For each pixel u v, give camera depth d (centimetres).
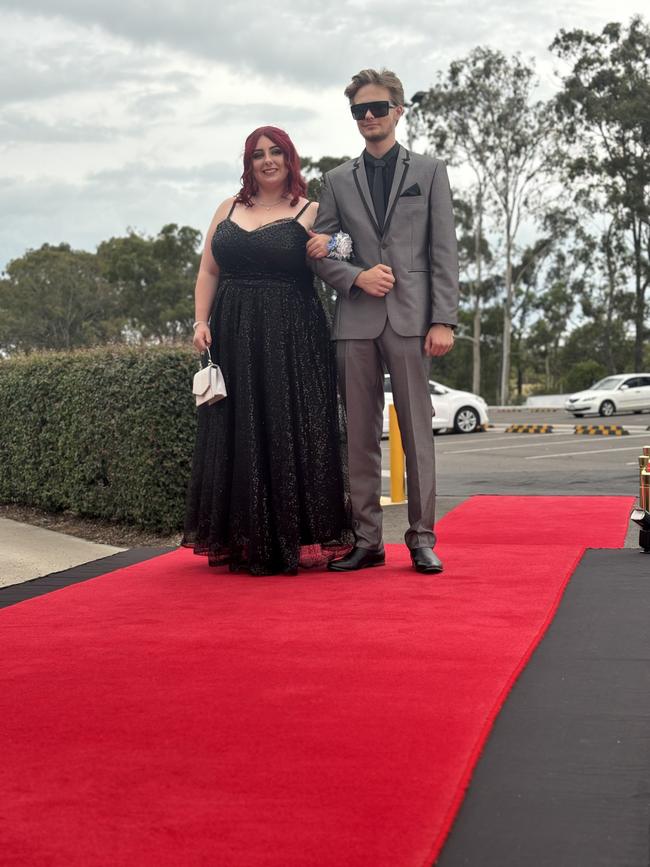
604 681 318
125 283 6338
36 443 884
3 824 216
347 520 532
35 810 223
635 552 567
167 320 6181
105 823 215
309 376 528
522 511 802
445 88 4509
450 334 511
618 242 4841
